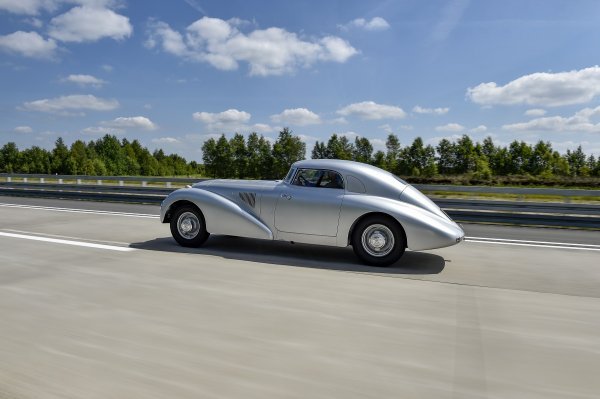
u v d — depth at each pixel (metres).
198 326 2.90
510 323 3.07
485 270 4.84
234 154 104.25
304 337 2.75
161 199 12.45
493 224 9.15
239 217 5.44
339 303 3.47
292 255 5.40
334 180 5.19
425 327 2.97
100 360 2.38
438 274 4.60
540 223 8.70
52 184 17.44
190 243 5.73
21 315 3.06
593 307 3.48
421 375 2.27
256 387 2.12
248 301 3.47
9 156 136.00
